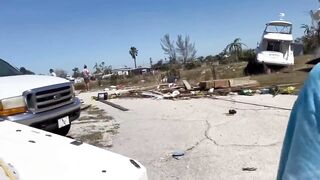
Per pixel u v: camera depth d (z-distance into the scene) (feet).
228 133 25.53
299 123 4.20
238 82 49.85
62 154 9.20
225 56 151.02
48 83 22.95
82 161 9.06
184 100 44.01
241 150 21.44
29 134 10.45
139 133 27.76
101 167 9.02
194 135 25.82
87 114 38.42
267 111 32.30
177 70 102.83
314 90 4.17
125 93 58.03
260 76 71.72
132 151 23.12
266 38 85.61
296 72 68.44
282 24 86.12
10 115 20.92
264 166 18.61
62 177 8.04
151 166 20.02
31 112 21.66
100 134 28.25
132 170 9.43
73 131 29.89
